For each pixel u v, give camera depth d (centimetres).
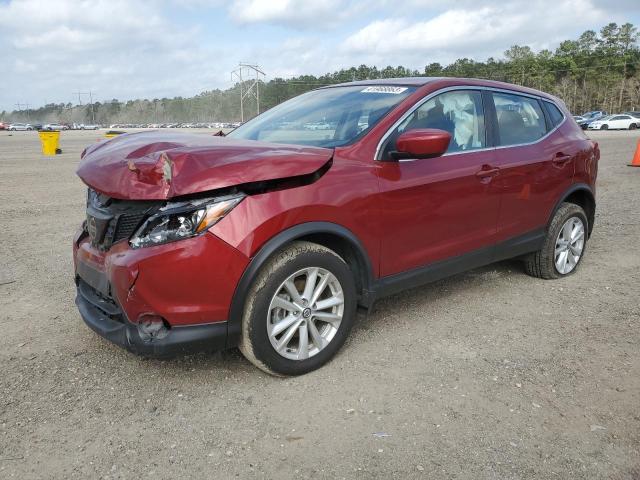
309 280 307
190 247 267
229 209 275
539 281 489
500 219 417
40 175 1315
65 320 398
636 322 396
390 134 345
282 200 288
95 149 342
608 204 870
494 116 422
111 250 284
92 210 308
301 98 445
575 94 10962
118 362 332
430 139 312
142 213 273
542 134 466
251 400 291
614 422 271
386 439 257
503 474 233
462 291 461
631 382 310
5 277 499
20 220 751
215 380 311
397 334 374
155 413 279
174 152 273
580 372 322
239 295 282
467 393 298
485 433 262
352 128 355
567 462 241
